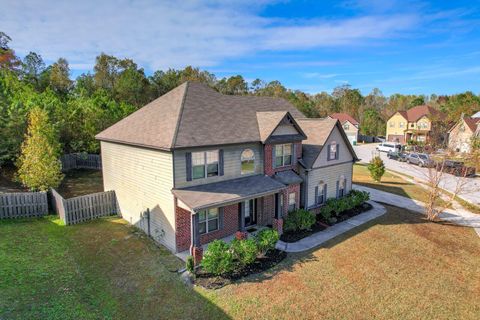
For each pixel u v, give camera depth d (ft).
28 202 56.29
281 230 52.42
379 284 37.24
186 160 44.29
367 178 104.22
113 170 59.62
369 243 49.37
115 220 57.00
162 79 227.61
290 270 39.75
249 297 33.53
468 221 62.59
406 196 81.10
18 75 194.49
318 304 32.78
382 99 398.62
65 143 99.30
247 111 61.16
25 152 60.08
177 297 33.12
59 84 214.90
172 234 44.27
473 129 151.43
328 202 62.95
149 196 48.96
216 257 37.04
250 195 45.96
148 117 55.16
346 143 70.33
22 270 36.78
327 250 46.26
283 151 59.26
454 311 32.63
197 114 50.88
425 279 38.91
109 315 29.68
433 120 156.66
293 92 325.62
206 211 47.50
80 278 35.99
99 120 103.86
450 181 101.71
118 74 230.48
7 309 29.22
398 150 160.04
